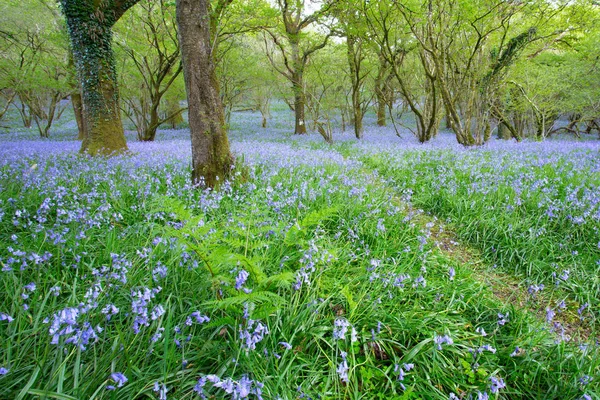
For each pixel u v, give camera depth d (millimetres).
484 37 12406
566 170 7879
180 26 6031
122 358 2162
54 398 1889
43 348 2264
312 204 5516
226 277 2523
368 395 2389
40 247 3236
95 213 4383
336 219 5082
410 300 3348
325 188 6160
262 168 7727
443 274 3943
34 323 2330
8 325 2322
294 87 18734
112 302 2674
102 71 10484
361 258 4031
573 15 13602
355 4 13711
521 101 17500
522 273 4516
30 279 2904
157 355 2256
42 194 5004
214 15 10797
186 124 30312
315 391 2320
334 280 3287
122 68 16484
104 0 10148
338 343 2607
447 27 13219
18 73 17984
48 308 2604
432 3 12695
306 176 7410
